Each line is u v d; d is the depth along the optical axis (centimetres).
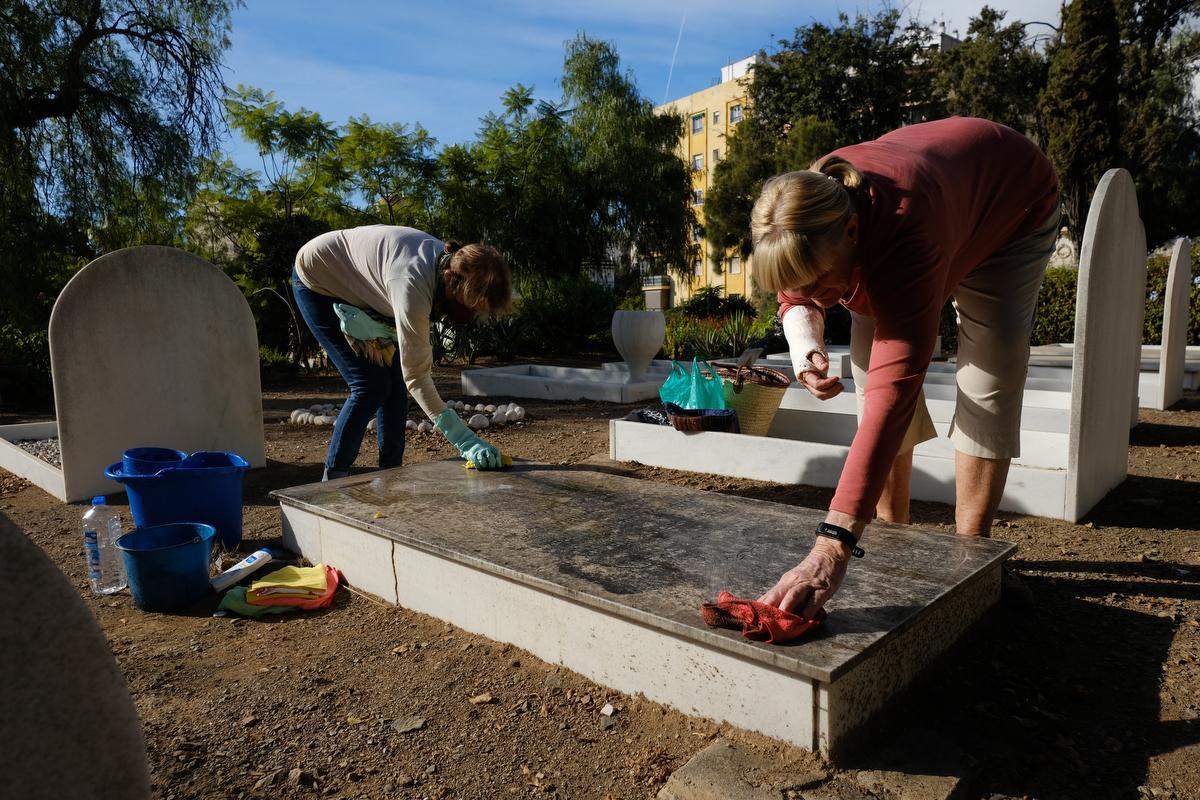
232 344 506
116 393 461
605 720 203
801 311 251
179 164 1187
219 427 506
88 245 1209
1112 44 2189
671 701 204
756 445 453
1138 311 415
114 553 348
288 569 313
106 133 1156
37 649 84
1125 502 388
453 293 343
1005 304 245
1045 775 178
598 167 2089
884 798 165
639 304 2161
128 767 93
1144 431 580
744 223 3144
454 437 374
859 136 2973
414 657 244
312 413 778
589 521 283
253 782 183
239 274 1345
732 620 189
